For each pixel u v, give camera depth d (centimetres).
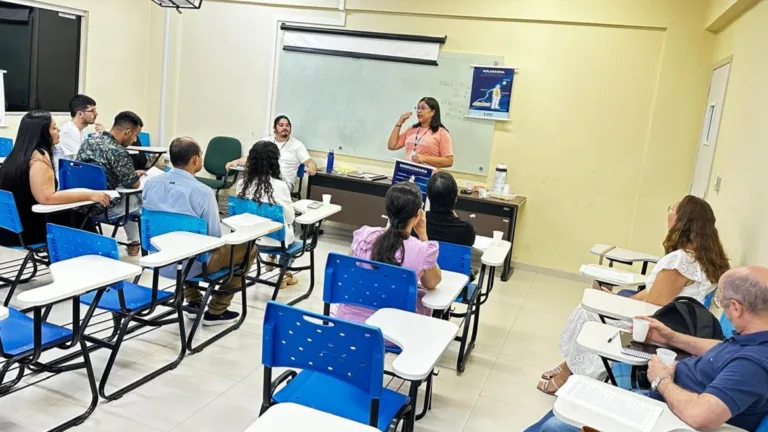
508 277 543
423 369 178
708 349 207
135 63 657
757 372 170
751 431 176
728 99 411
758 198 313
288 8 625
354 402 200
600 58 528
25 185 349
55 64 575
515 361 360
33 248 357
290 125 602
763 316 179
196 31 659
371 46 597
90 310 252
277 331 182
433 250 249
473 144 576
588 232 552
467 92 570
